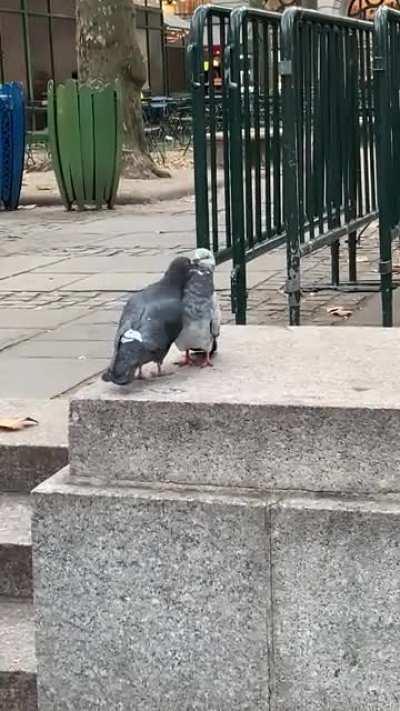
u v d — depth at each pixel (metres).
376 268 7.76
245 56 5.63
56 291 7.29
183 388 3.73
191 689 3.69
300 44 5.74
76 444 3.69
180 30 27.22
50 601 3.72
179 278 3.80
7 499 4.50
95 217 11.19
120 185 13.12
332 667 3.61
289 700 3.65
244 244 5.69
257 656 3.65
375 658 3.59
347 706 3.62
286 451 3.60
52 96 11.59
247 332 4.24
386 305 5.89
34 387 5.23
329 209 6.26
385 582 3.55
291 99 5.55
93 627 3.71
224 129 5.63
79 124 11.55
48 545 3.70
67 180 11.67
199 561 3.63
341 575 3.57
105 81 14.06
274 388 3.71
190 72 5.50
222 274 7.55
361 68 6.68
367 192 6.92
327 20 6.02
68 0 22.62
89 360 5.64
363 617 3.58
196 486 3.66
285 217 5.81
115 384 3.73
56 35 22.28
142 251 8.72
